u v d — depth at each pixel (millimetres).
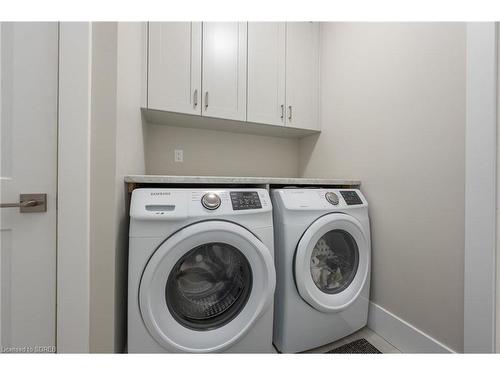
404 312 1107
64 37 787
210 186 1096
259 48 1565
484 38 812
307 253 1023
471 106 845
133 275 785
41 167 793
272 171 2002
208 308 950
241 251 884
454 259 912
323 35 1759
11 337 788
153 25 1300
